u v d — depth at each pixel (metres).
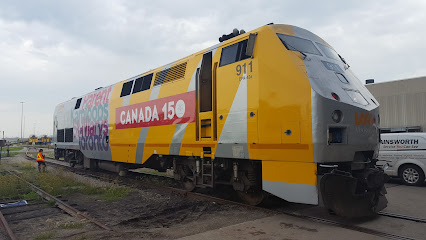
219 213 6.36
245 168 6.73
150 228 5.45
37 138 70.00
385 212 6.07
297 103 5.31
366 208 5.21
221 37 7.60
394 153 10.12
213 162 7.20
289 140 5.37
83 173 14.34
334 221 5.47
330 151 5.09
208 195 8.31
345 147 5.30
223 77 6.82
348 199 5.03
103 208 7.12
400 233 4.82
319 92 5.13
